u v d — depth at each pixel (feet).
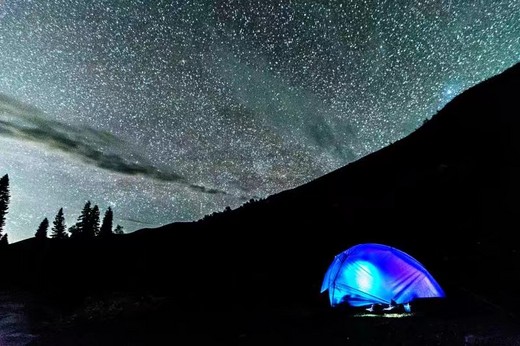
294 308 33.27
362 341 22.34
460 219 47.75
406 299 29.89
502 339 20.13
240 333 26.89
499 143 63.82
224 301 38.75
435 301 28.91
